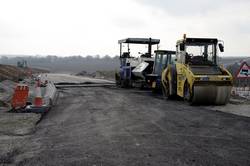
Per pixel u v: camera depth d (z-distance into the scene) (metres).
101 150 7.52
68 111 13.46
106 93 21.27
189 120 11.31
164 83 18.44
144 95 20.39
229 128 9.96
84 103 15.97
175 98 18.20
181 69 16.58
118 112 13.05
